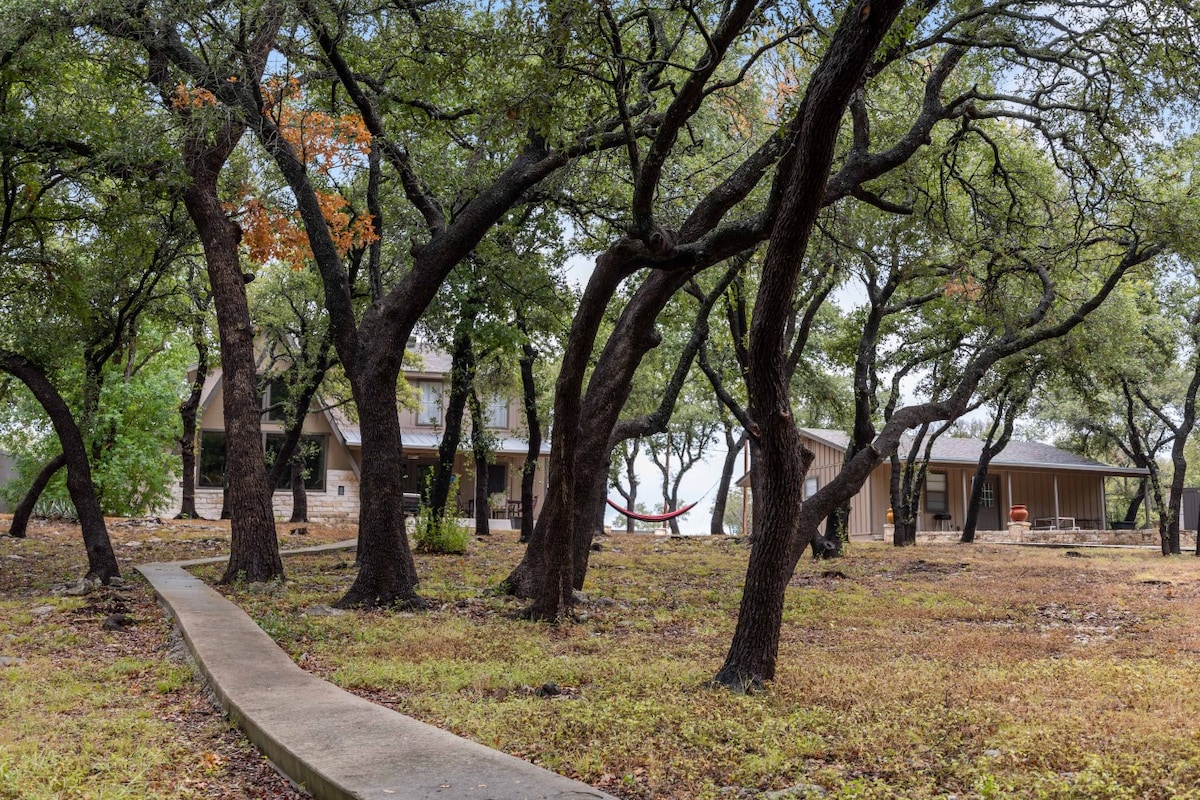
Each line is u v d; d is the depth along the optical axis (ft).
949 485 131.64
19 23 41.27
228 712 21.11
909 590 51.70
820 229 48.60
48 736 19.06
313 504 113.91
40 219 49.52
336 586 46.42
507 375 86.43
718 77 45.83
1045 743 17.13
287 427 83.20
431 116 45.55
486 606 41.22
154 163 44.98
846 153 47.78
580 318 35.68
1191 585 52.42
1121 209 48.11
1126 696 21.84
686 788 15.60
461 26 37.45
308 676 23.65
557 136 35.78
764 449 24.53
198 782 16.42
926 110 40.98
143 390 93.40
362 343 43.16
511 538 83.71
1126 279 61.16
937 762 16.51
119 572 48.03
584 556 45.78
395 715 19.30
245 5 39.60
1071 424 113.60
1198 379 81.51
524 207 58.65
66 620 36.42
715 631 35.94
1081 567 66.80
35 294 51.39
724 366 88.84
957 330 74.49
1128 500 157.38
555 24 29.60
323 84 48.26
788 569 24.68
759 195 48.24
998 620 40.45
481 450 85.71
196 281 83.25
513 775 15.01
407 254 61.00
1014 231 48.73
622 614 40.70
